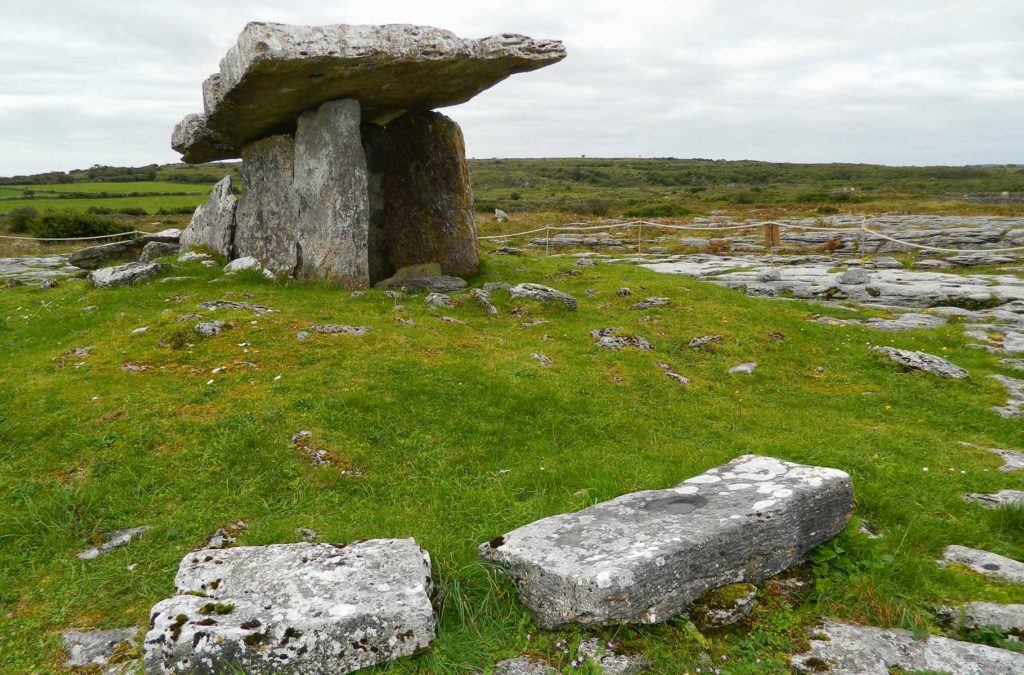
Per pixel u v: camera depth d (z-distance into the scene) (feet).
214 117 47.16
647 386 34.53
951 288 60.80
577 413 30.27
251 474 23.73
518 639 15.30
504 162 517.96
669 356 40.09
